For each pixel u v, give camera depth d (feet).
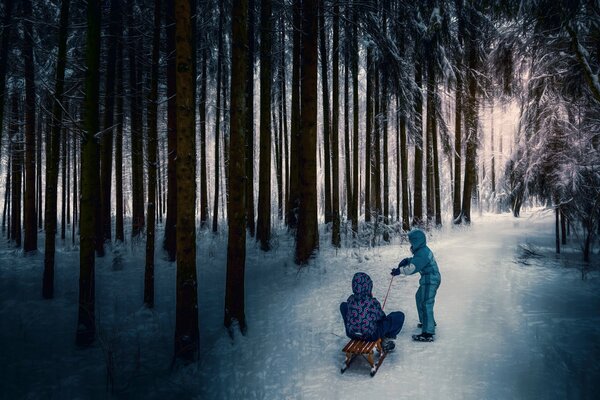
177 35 18.88
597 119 33.76
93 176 21.94
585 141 34.17
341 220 57.67
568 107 35.91
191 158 19.42
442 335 19.27
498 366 15.58
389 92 47.32
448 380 14.83
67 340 22.00
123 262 38.11
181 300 19.12
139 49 41.42
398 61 41.16
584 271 30.48
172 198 39.50
